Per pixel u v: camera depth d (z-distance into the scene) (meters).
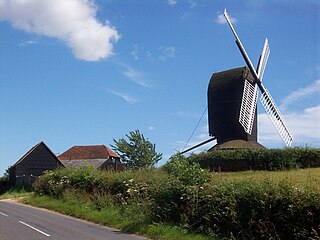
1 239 15.46
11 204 36.00
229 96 48.31
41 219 22.80
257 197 14.41
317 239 12.22
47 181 37.00
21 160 68.19
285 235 13.37
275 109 51.91
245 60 49.59
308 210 12.80
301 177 23.25
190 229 16.72
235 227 14.98
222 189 16.23
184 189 18.02
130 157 68.38
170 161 21.59
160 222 18.30
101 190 27.08
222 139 48.22
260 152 40.66
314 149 40.47
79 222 21.84
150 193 20.91
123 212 21.88
